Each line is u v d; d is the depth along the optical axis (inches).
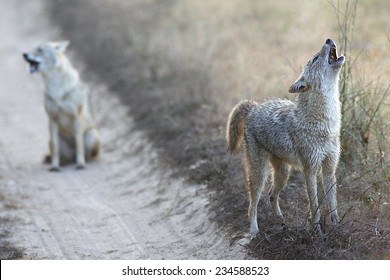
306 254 371.2
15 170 647.8
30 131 780.6
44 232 494.0
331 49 382.0
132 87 786.2
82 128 652.7
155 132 647.8
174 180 544.7
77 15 1138.0
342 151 460.1
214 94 657.0
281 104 405.1
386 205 409.1
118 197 559.2
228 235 432.1
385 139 458.9
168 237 467.2
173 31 883.4
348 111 472.4
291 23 828.0
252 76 660.7
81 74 910.4
